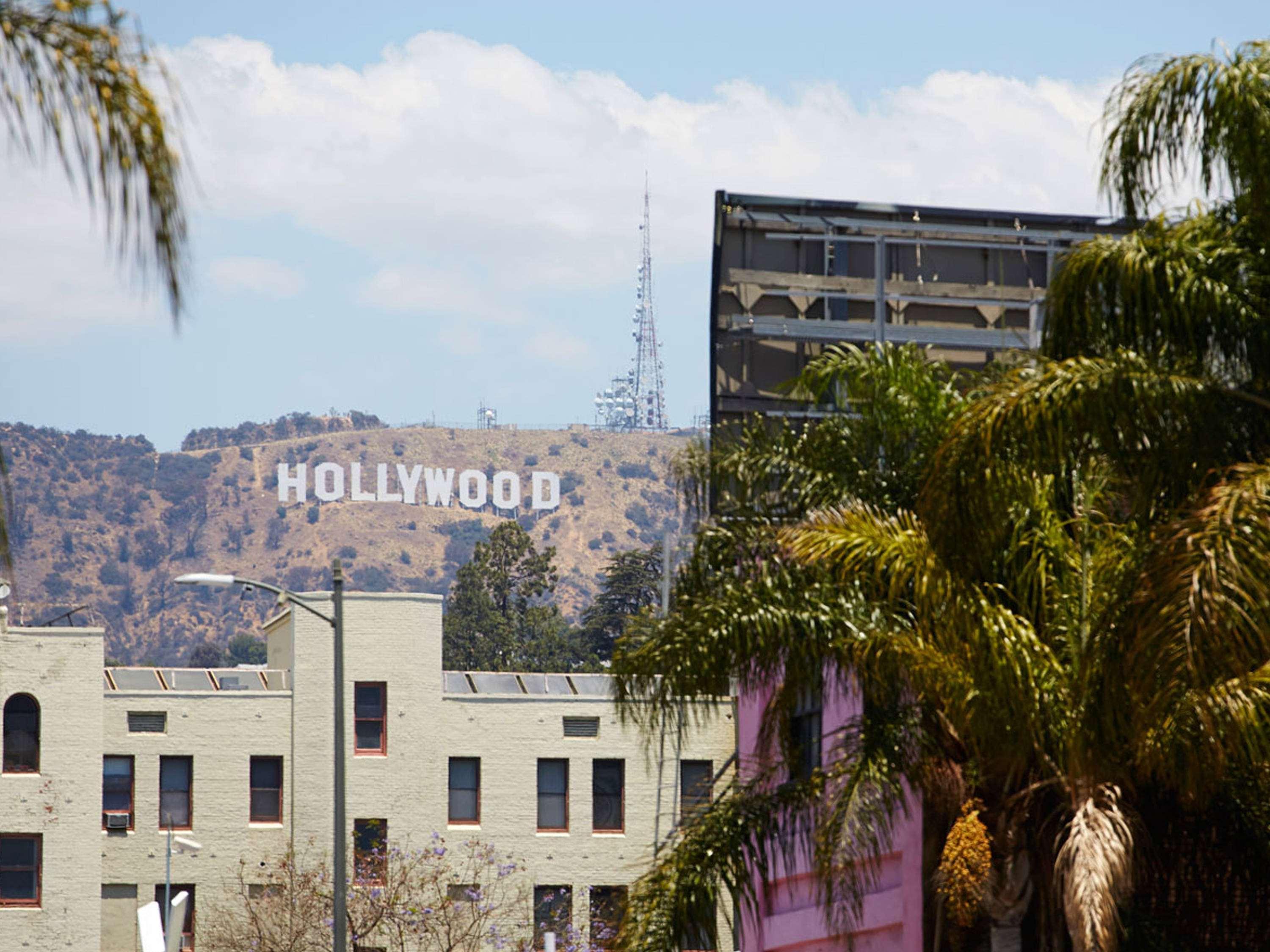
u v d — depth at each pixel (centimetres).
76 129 1741
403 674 13525
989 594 4122
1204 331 3812
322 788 13350
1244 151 3612
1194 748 3506
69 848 12788
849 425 4694
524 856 13400
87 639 13050
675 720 4650
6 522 1934
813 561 4091
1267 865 4497
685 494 4756
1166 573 3105
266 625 14662
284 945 11894
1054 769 4084
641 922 4550
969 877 4397
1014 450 3600
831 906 4706
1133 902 4478
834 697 5900
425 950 12206
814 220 7231
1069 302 3866
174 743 13275
